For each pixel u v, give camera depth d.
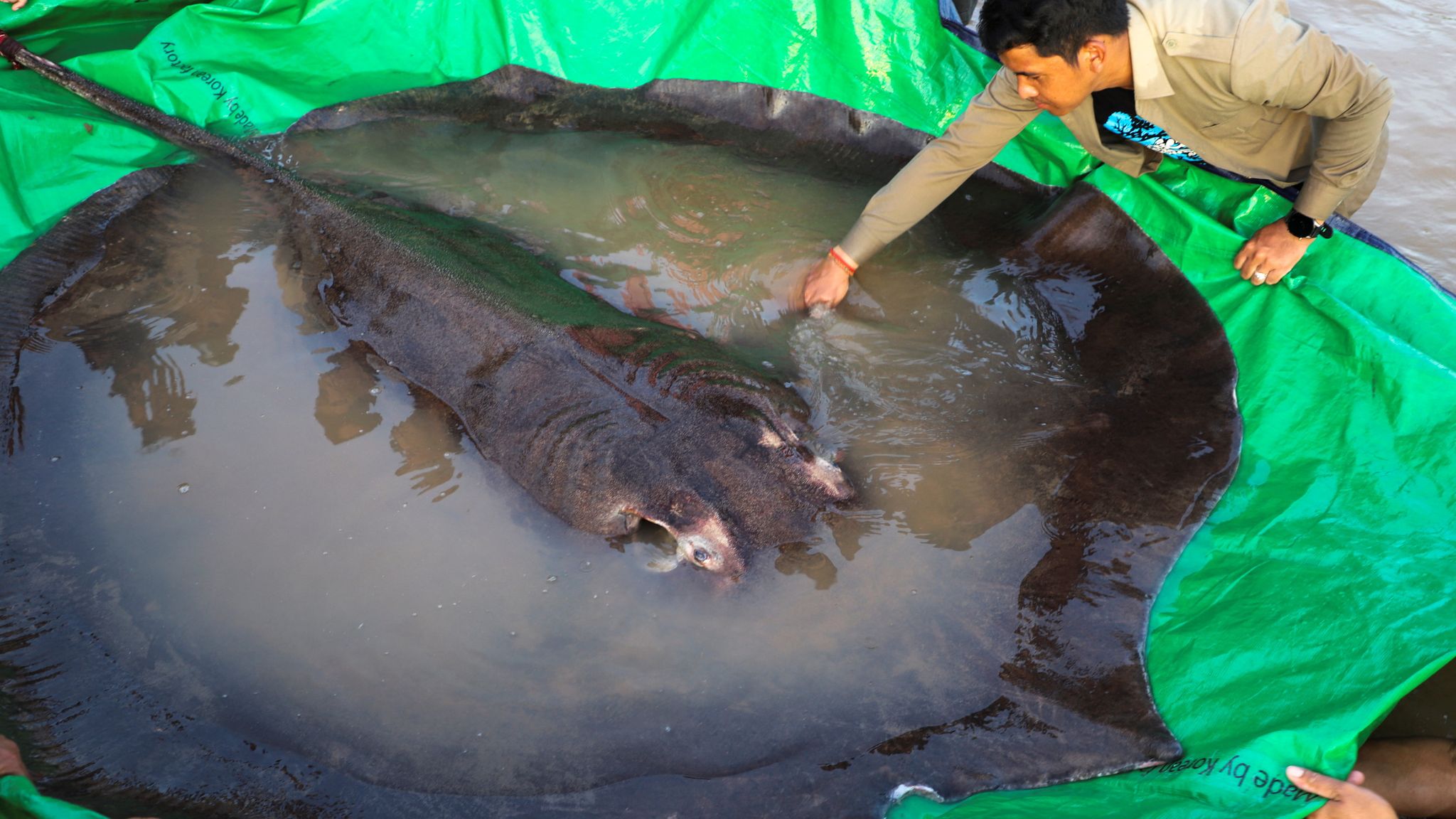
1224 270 2.46
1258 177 2.40
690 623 1.92
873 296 2.48
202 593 1.96
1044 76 2.06
